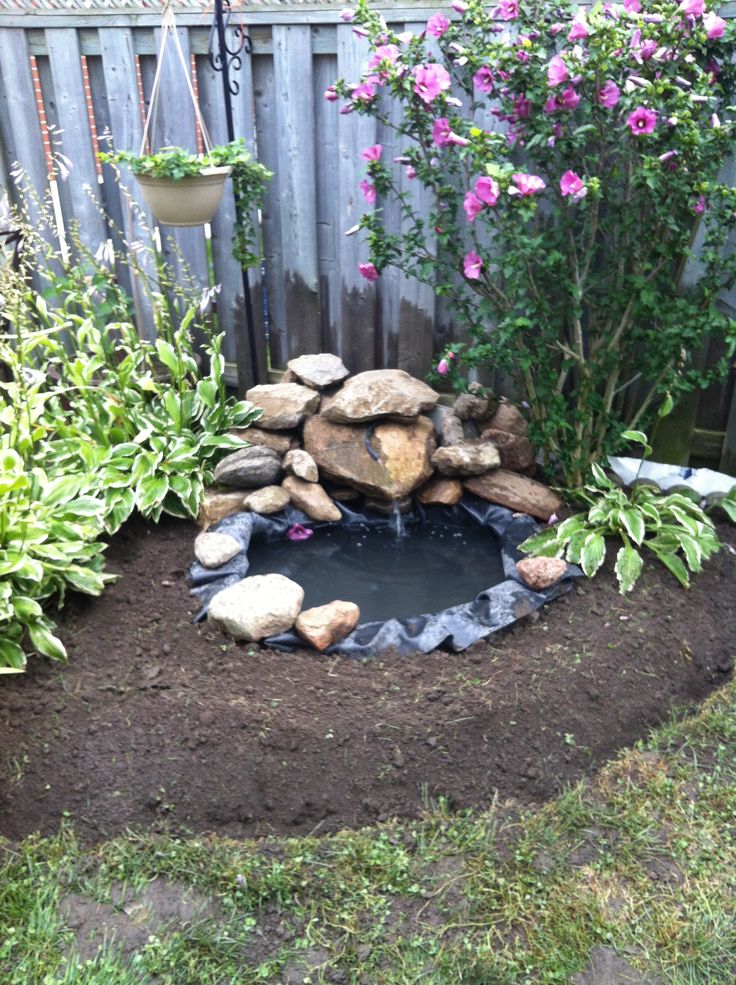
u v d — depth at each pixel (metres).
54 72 4.57
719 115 3.51
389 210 4.21
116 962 2.07
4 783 2.53
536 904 2.22
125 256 4.85
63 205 4.93
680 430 4.08
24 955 2.09
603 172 3.61
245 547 3.65
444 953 2.09
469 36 3.55
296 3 3.99
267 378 4.85
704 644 3.13
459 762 2.60
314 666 2.96
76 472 3.85
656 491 3.86
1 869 2.31
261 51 4.18
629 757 2.69
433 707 2.75
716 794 2.54
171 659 3.03
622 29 3.19
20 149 4.83
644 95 3.12
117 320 4.93
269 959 2.09
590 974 2.06
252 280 4.62
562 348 3.65
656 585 3.35
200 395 4.16
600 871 2.32
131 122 4.55
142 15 4.27
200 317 4.83
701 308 3.59
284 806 2.49
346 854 2.35
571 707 2.79
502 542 3.72
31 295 4.22
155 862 2.33
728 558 3.57
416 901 2.23
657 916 2.19
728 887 2.27
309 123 4.20
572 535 3.50
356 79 4.02
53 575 3.16
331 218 4.39
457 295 3.86
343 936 2.14
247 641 3.09
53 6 4.41
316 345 4.66
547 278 3.87
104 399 4.13
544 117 3.39
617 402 4.15
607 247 3.86
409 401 4.05
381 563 3.76
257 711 2.71
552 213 3.82
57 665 2.99
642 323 3.97
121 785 2.52
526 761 2.62
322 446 4.10
